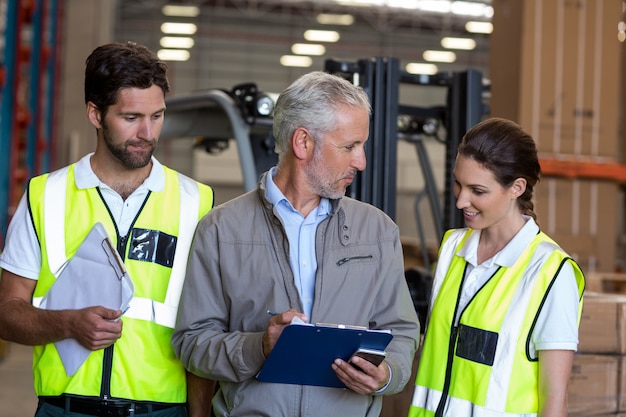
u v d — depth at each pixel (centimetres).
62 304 195
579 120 458
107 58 189
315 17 2119
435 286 208
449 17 2122
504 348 186
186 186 213
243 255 190
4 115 682
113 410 197
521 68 447
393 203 341
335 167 185
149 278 202
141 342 200
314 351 171
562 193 466
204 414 209
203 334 189
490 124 189
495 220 192
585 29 456
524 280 188
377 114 340
